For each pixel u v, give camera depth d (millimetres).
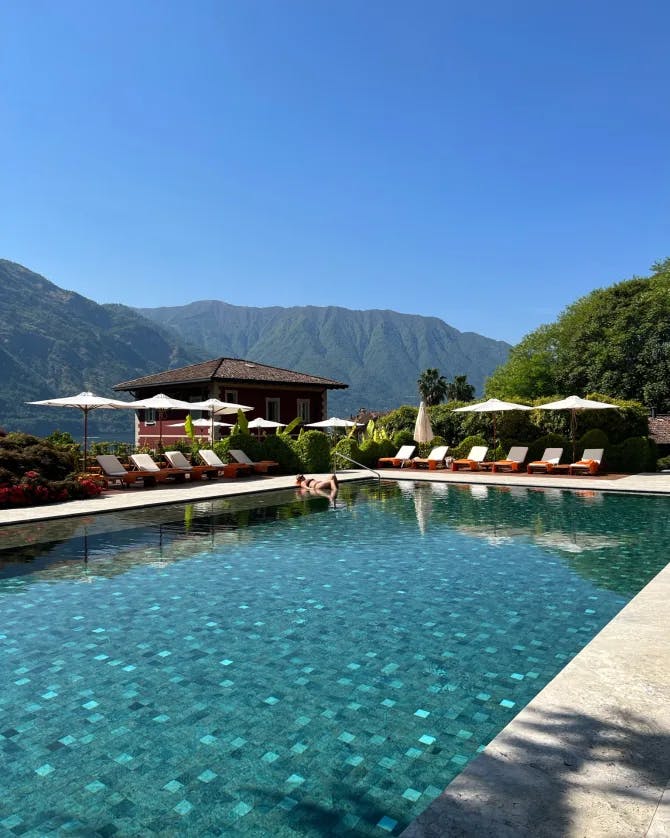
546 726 3191
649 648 4363
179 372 33125
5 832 2865
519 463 20922
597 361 36188
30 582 7371
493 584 7215
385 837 2795
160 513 12633
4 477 13156
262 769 3391
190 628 5777
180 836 2822
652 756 2881
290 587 7152
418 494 15906
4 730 3859
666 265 40469
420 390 77062
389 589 7043
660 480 17578
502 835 2301
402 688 4438
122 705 4203
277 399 32031
